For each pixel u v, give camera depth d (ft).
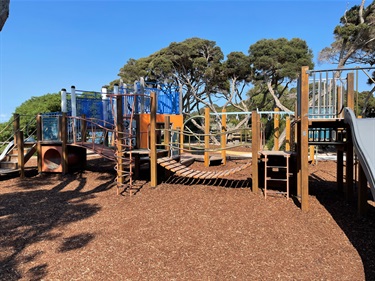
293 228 15.58
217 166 39.40
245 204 19.92
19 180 29.78
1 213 18.57
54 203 20.92
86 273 10.85
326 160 44.42
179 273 10.89
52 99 75.56
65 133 32.22
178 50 81.41
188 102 90.74
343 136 22.99
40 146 33.01
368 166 11.59
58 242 13.78
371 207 19.60
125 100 39.63
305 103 18.01
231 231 15.14
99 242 13.75
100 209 19.30
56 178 30.55
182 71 86.02
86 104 38.63
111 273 10.86
